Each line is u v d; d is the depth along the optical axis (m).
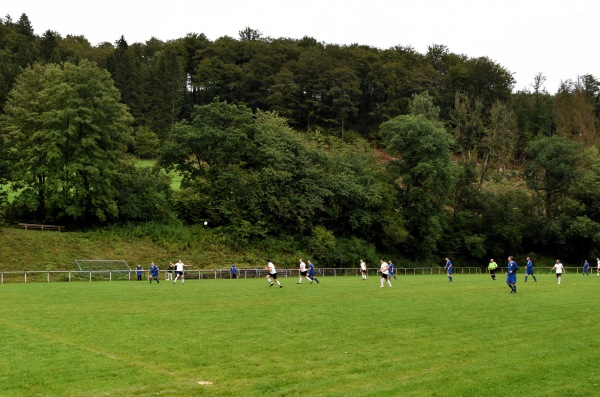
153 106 129.00
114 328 19.50
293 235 76.12
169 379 12.98
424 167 78.56
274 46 156.00
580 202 90.88
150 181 74.06
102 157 66.31
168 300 29.06
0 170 65.56
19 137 65.94
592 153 92.69
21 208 67.56
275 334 18.56
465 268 83.25
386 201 80.25
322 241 72.94
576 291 35.62
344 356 15.47
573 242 92.38
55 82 65.75
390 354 15.76
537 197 93.62
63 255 58.22
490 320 21.78
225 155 74.75
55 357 14.89
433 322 21.20
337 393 11.98
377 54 161.38
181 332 18.81
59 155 62.19
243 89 139.75
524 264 90.44
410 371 13.91
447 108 139.50
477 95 144.12
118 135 69.00
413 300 29.16
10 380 12.62
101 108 67.06
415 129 80.88
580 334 18.91
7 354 15.16
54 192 64.50
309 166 79.19
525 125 136.25
